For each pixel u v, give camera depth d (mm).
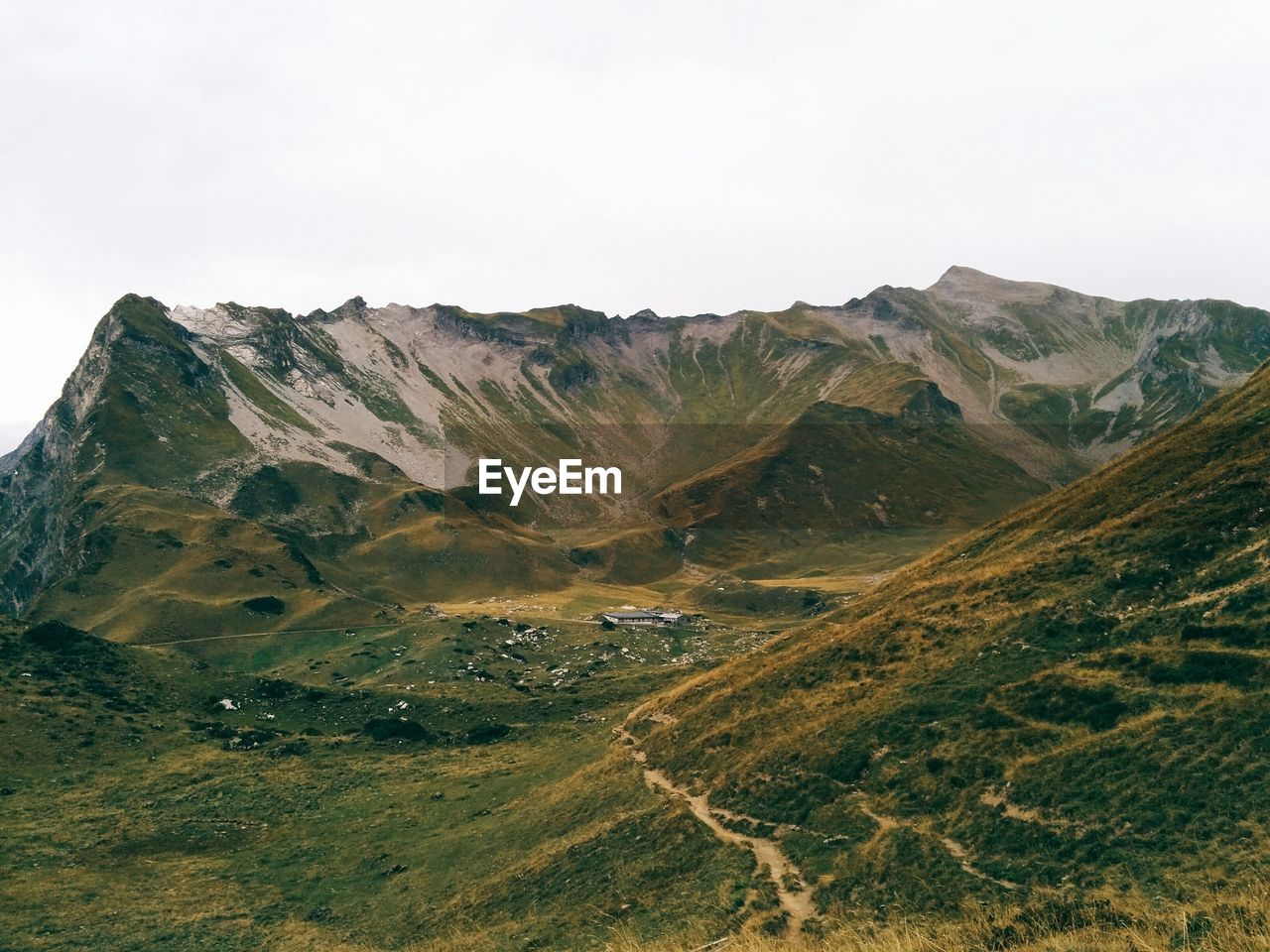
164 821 100750
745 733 79375
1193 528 71188
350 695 158875
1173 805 44875
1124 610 66062
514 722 147500
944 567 103312
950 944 37688
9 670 135125
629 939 54062
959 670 69062
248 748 128250
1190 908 35594
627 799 80062
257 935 73625
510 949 60250
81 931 74250
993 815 51219
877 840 54312
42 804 101688
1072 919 37812
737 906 53219
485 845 84375
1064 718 56562
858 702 72250
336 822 100938
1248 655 53094
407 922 72188
